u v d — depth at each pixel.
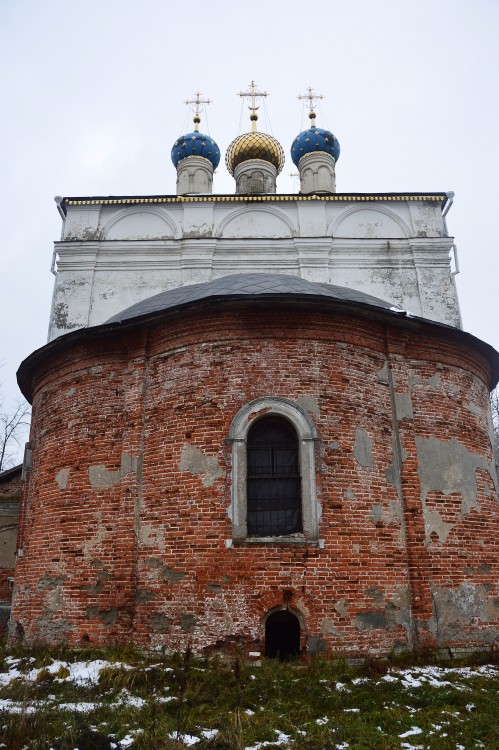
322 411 9.18
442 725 6.05
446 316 21.45
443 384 10.39
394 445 9.62
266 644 8.35
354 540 8.71
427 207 23.47
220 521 8.64
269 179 27.75
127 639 8.63
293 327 9.55
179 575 8.60
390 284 22.14
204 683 7.06
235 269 22.33
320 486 8.79
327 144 27.83
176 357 9.73
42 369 11.42
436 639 8.71
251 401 9.14
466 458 10.13
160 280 22.08
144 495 9.30
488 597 9.38
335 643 8.16
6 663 8.45
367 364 9.80
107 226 23.05
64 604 9.30
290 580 8.34
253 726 5.91
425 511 9.38
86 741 5.58
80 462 10.00
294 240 22.61
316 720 6.18
